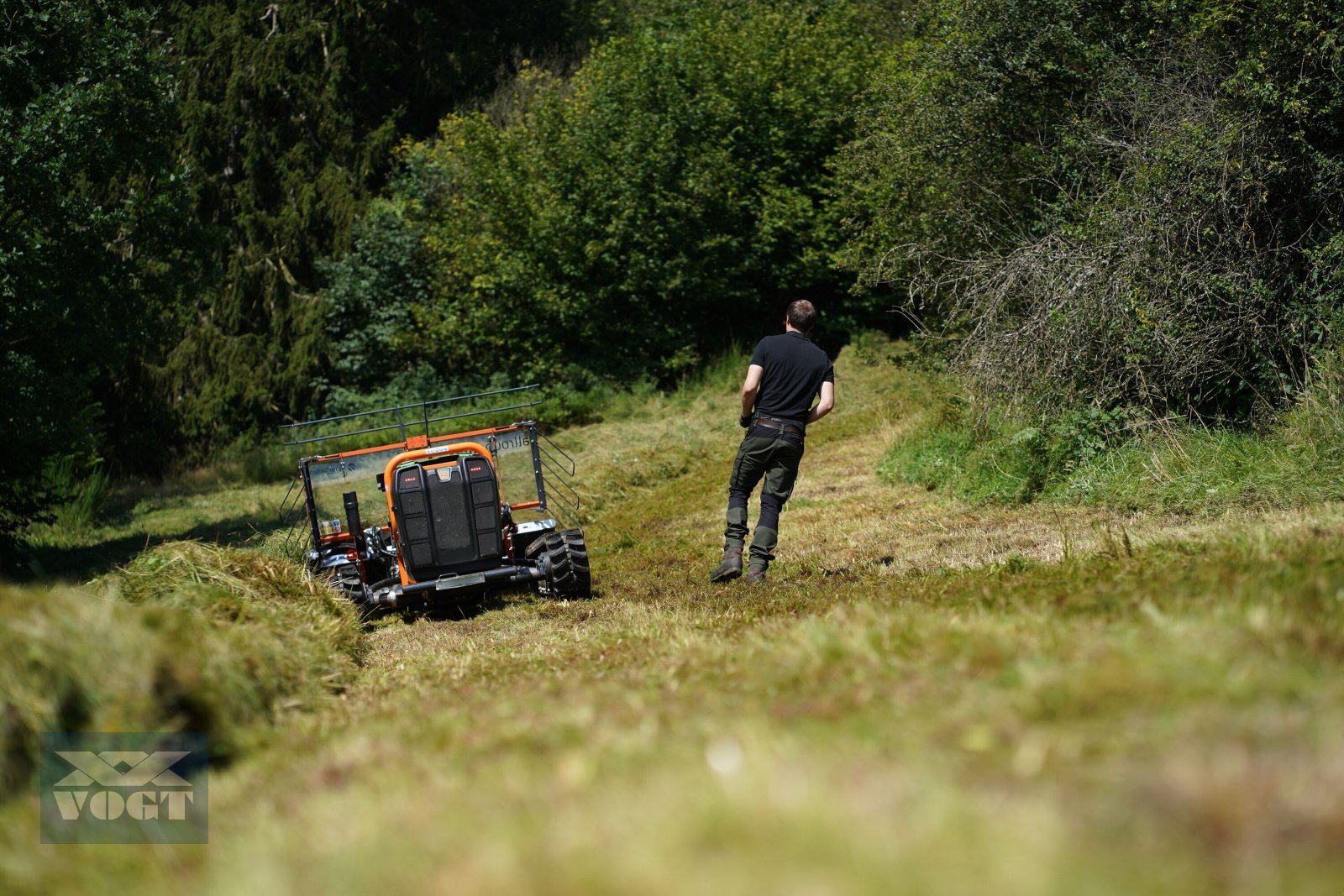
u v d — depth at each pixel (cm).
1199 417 1582
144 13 2750
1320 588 580
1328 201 1661
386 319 4622
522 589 1623
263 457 4334
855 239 3061
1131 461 1552
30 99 2577
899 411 3025
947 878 281
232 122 4784
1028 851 292
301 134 4922
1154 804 326
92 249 2572
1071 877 279
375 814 419
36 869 428
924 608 776
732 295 4578
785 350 1345
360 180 4909
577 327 4428
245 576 1130
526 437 1723
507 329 4412
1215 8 1716
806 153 4625
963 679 502
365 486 1662
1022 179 2267
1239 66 1648
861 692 506
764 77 4584
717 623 987
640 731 491
